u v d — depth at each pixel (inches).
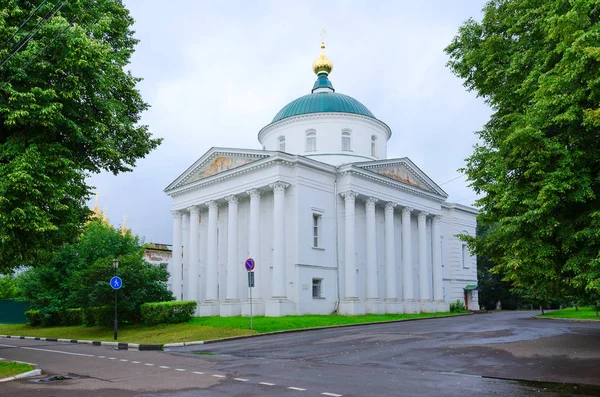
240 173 1473.9
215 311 1512.1
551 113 463.8
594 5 454.6
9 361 605.6
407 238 1651.1
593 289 463.8
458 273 2005.4
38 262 685.9
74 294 1246.9
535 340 733.9
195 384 442.6
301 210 1389.0
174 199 1727.4
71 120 636.1
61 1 645.9
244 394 391.2
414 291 1716.3
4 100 595.5
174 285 1670.8
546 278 504.4
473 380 441.7
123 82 792.3
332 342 784.3
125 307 1165.1
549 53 494.0
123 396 394.3
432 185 1791.3
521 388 402.3
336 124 1705.2
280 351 695.1
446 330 934.4
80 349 853.8
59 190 589.9
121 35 786.8
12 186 554.9
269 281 1416.1
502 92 649.6
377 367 529.3
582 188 442.9
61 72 612.1
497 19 684.7
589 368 487.2
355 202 1555.1
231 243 1473.9
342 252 1480.1
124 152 802.8
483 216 604.4
